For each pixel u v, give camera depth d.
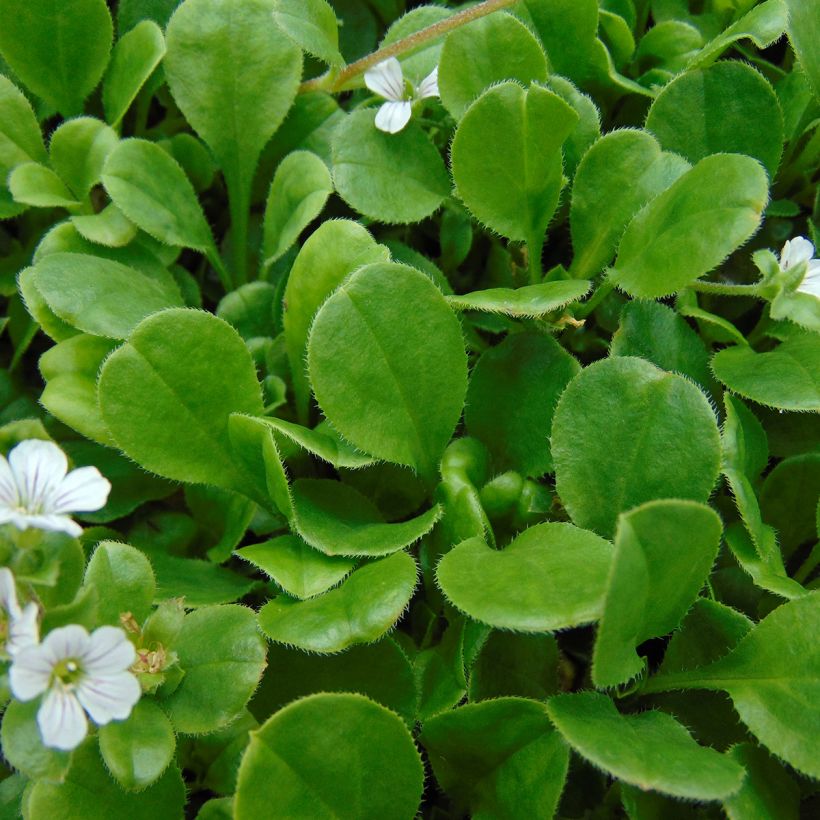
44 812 0.13
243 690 0.13
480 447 0.15
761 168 0.14
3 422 0.16
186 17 0.17
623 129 0.16
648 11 0.18
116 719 0.13
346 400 0.14
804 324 0.15
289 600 0.14
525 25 0.16
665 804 0.14
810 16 0.16
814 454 0.15
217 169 0.18
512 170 0.16
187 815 0.15
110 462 0.16
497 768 0.14
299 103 0.17
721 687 0.14
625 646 0.13
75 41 0.17
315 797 0.13
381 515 0.15
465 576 0.13
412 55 0.17
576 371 0.15
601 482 0.14
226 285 0.17
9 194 0.17
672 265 0.15
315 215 0.16
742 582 0.15
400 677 0.14
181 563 0.15
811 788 0.14
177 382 0.15
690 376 0.16
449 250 0.17
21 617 0.12
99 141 0.16
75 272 0.15
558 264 0.17
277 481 0.14
